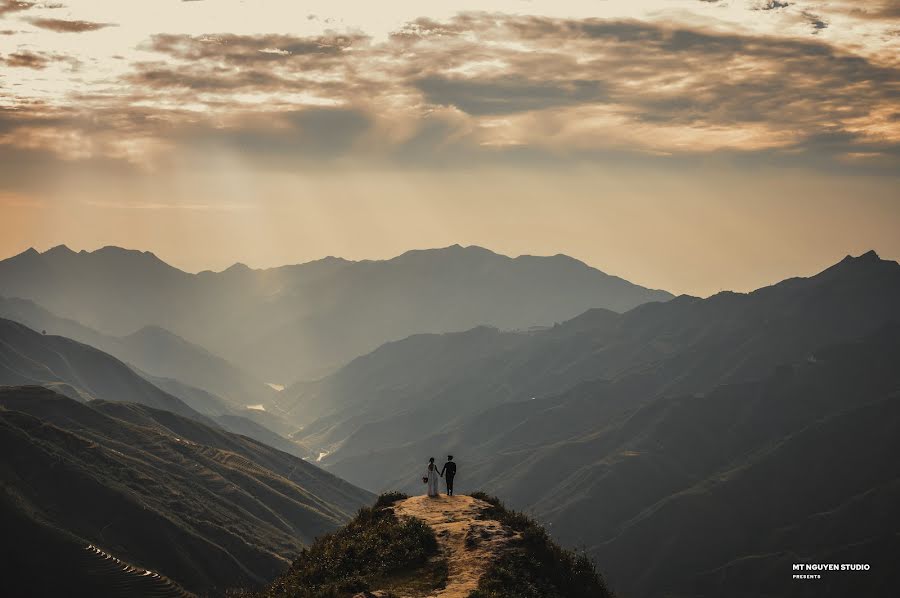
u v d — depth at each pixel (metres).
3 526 147.25
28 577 138.88
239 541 181.25
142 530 167.12
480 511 31.75
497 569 24.61
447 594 22.75
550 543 28.25
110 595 137.88
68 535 151.50
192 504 198.00
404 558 26.00
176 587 146.50
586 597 26.02
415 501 33.84
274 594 26.09
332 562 26.97
